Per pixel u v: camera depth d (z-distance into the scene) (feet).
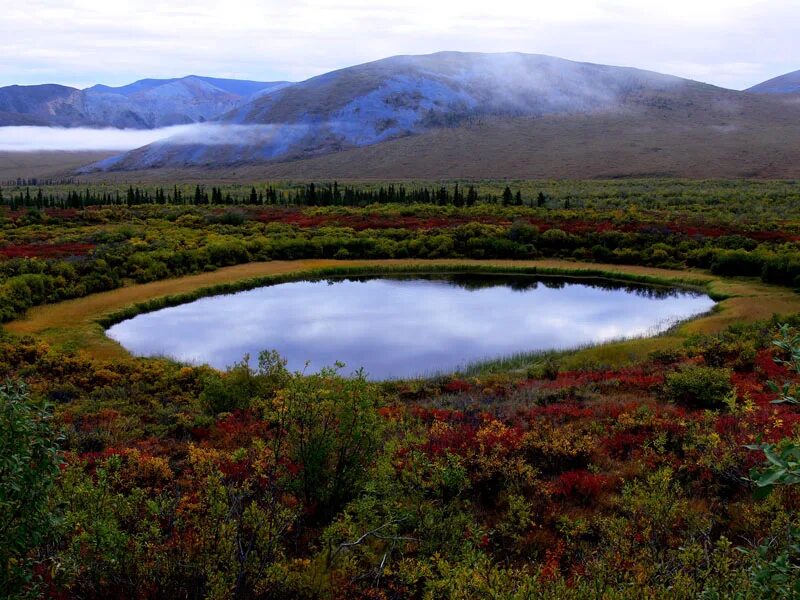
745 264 159.94
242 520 22.84
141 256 161.48
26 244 196.34
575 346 103.65
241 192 594.65
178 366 86.89
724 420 42.96
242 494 24.76
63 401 63.21
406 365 94.43
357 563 23.94
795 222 233.35
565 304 141.28
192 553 20.79
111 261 157.28
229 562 20.58
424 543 24.64
